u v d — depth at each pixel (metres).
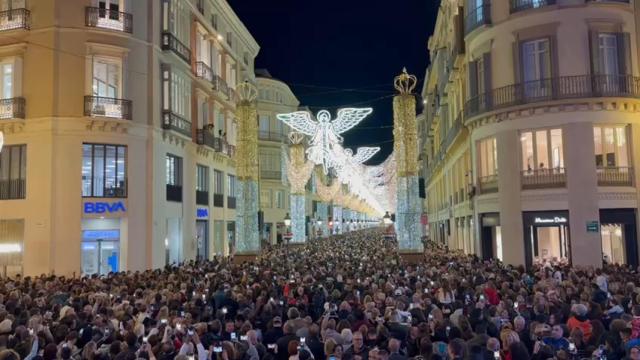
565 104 22.64
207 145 34.69
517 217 23.73
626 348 7.66
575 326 9.27
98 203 25.88
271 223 58.59
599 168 22.61
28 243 25.17
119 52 26.80
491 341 7.69
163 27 29.66
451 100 36.19
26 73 25.78
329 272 17.83
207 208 36.12
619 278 15.02
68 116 25.55
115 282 16.14
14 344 8.86
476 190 26.64
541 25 23.48
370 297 12.05
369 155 43.75
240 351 8.30
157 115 28.53
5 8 26.23
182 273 18.19
